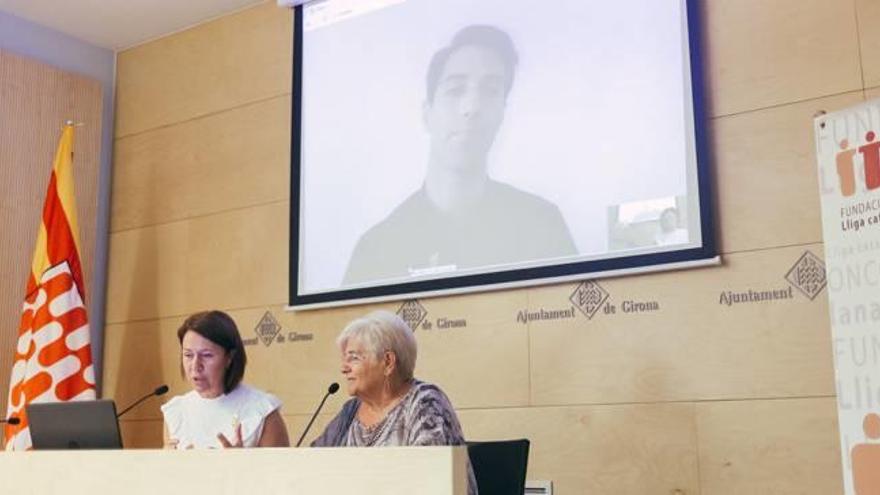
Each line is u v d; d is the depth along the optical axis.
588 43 3.57
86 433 2.56
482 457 2.64
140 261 4.73
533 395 3.45
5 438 4.15
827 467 2.86
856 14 3.06
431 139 3.90
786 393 2.96
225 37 4.67
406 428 2.41
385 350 2.51
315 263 4.09
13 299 4.35
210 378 3.00
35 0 4.51
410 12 4.07
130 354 4.64
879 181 2.34
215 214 4.51
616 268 3.33
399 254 3.88
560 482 3.33
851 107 2.44
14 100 4.48
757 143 3.17
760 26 3.23
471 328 3.64
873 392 2.29
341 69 4.21
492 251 3.64
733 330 3.09
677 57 3.35
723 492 3.02
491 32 3.82
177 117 4.76
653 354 3.22
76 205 4.68
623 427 3.24
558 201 3.52
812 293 2.98
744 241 3.13
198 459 1.34
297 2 4.34
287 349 4.13
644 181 3.34
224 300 4.38
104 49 5.01
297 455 1.25
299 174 4.22
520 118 3.68
